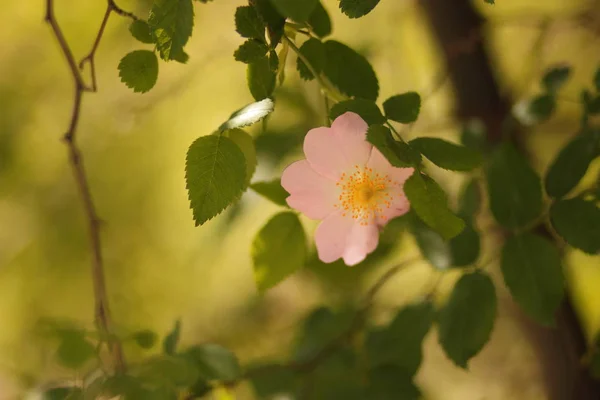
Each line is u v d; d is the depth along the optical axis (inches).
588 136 28.6
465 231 29.0
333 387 30.6
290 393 30.9
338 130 25.9
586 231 28.1
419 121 33.4
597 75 29.0
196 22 38.8
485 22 33.2
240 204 32.9
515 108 30.3
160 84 39.2
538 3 43.7
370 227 26.6
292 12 24.8
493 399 43.5
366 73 27.0
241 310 43.7
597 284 40.6
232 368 28.3
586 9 34.4
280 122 32.8
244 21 25.8
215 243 35.0
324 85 26.8
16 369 45.4
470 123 31.3
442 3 33.0
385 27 36.6
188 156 25.5
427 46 37.1
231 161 25.5
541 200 28.5
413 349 30.0
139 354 28.9
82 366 27.2
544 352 32.8
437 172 32.4
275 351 41.0
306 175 26.5
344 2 25.4
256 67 26.3
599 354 30.0
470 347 28.4
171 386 27.4
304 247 27.8
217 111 43.1
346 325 31.8
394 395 30.0
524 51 41.5
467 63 32.9
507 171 28.8
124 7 40.3
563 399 32.4
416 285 38.7
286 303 42.4
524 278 28.3
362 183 26.4
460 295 28.6
